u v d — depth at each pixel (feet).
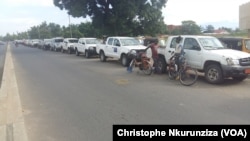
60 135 19.80
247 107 25.46
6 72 56.08
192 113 23.81
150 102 27.96
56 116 24.25
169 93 31.99
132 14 105.70
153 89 34.55
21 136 19.70
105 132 20.10
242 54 36.99
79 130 20.66
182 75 37.42
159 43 49.47
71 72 52.80
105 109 25.93
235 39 49.96
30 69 59.88
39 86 38.70
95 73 50.72
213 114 23.41
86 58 87.40
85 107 26.86
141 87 36.06
